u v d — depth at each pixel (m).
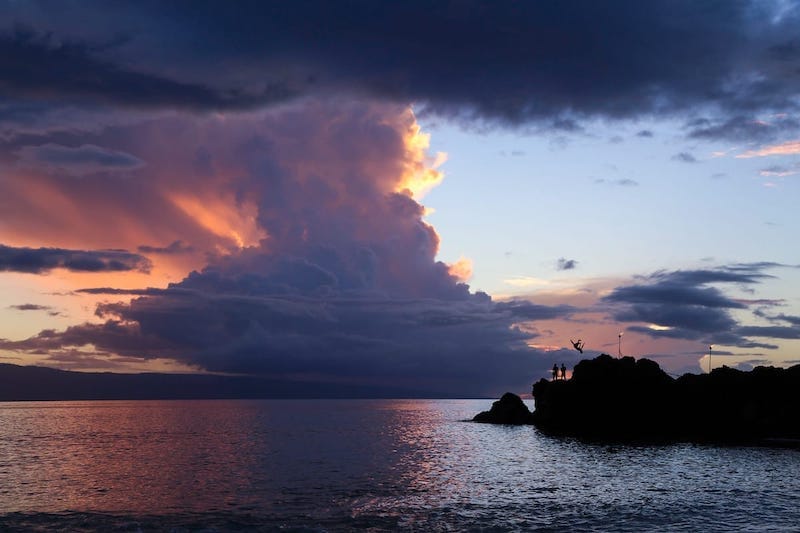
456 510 51.16
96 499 56.41
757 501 54.66
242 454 93.75
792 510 51.09
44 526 46.34
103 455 92.06
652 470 74.00
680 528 45.31
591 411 131.00
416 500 55.31
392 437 125.88
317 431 145.00
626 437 119.25
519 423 164.75
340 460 85.62
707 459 84.56
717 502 54.22
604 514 49.66
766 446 101.56
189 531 44.62
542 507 52.28
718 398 125.62
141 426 164.12
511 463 81.38
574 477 68.75
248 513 50.19
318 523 46.78
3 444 109.94
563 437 120.31
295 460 85.50
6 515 49.88
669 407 127.62
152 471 74.38
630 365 133.75
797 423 114.31
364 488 61.78
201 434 135.12
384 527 45.62
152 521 47.59
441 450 98.56
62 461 84.56
